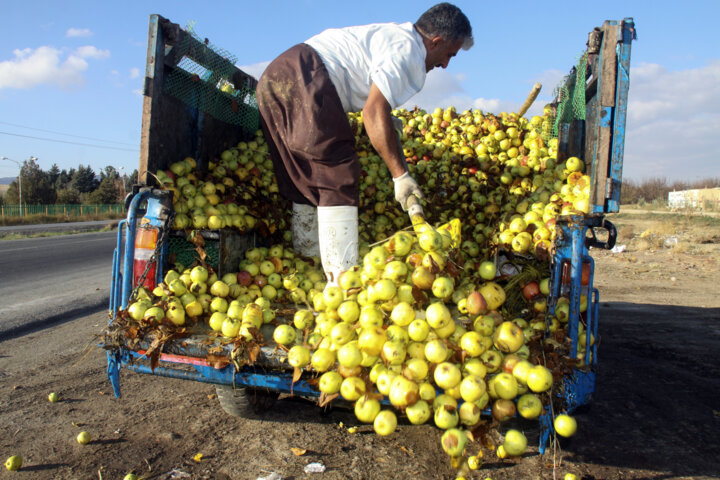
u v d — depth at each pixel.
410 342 2.68
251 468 3.04
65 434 3.53
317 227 4.20
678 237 19.75
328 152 3.42
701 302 8.73
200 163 4.38
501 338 2.60
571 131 3.98
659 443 3.47
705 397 4.37
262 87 3.64
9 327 6.68
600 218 3.09
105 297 8.95
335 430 3.61
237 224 3.99
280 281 3.94
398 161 3.43
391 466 3.09
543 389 2.43
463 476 2.96
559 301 2.75
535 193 4.35
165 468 3.04
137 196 3.25
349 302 2.88
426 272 2.83
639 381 4.78
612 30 2.91
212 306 3.29
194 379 2.99
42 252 18.03
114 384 3.09
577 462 3.17
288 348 2.84
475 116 6.06
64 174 112.44
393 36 3.55
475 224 5.12
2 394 4.33
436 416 2.46
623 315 7.64
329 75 3.46
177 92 3.93
